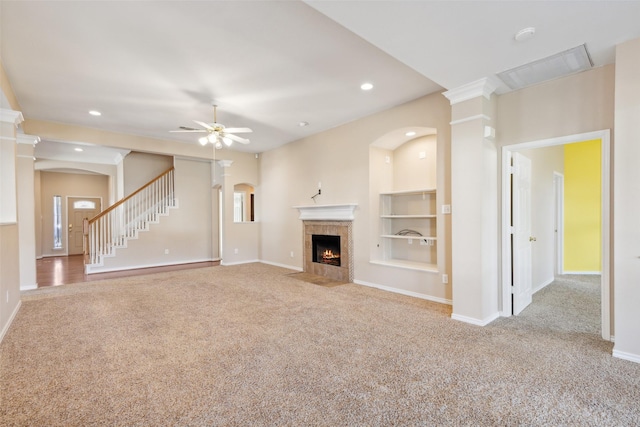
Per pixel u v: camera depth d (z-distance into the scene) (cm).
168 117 507
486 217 337
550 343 282
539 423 175
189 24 263
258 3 236
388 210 541
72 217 1021
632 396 200
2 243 314
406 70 349
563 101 313
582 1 199
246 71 349
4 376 227
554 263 604
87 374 229
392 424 175
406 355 258
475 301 334
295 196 675
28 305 405
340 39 286
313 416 181
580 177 614
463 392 205
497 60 279
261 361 248
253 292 470
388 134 479
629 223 250
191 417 181
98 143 580
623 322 252
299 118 519
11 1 231
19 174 505
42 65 333
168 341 288
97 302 418
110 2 234
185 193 792
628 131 251
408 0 197
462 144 344
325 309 384
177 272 646
